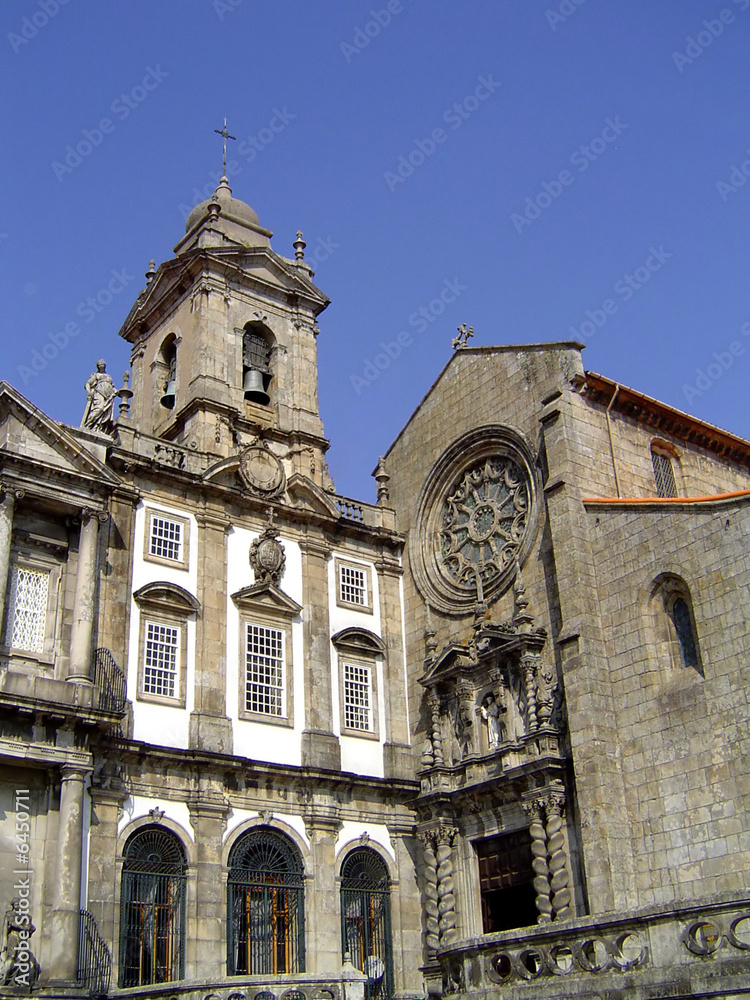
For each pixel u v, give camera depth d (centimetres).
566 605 3309
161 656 3409
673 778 2942
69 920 2797
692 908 1786
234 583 3684
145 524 3534
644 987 1792
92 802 3081
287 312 4384
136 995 2409
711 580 2988
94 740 3080
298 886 3428
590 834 3000
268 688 3619
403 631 4100
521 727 3431
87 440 3456
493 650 3522
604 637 3250
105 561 3375
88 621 3148
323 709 3706
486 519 3922
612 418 3725
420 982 3550
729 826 2780
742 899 1728
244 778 3416
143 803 3197
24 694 2928
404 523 4247
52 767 2945
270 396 4244
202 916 3164
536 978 2002
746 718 2812
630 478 3672
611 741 3100
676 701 2991
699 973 1733
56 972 2736
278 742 3562
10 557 3188
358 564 4094
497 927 3406
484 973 2102
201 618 3528
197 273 4219
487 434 3959
